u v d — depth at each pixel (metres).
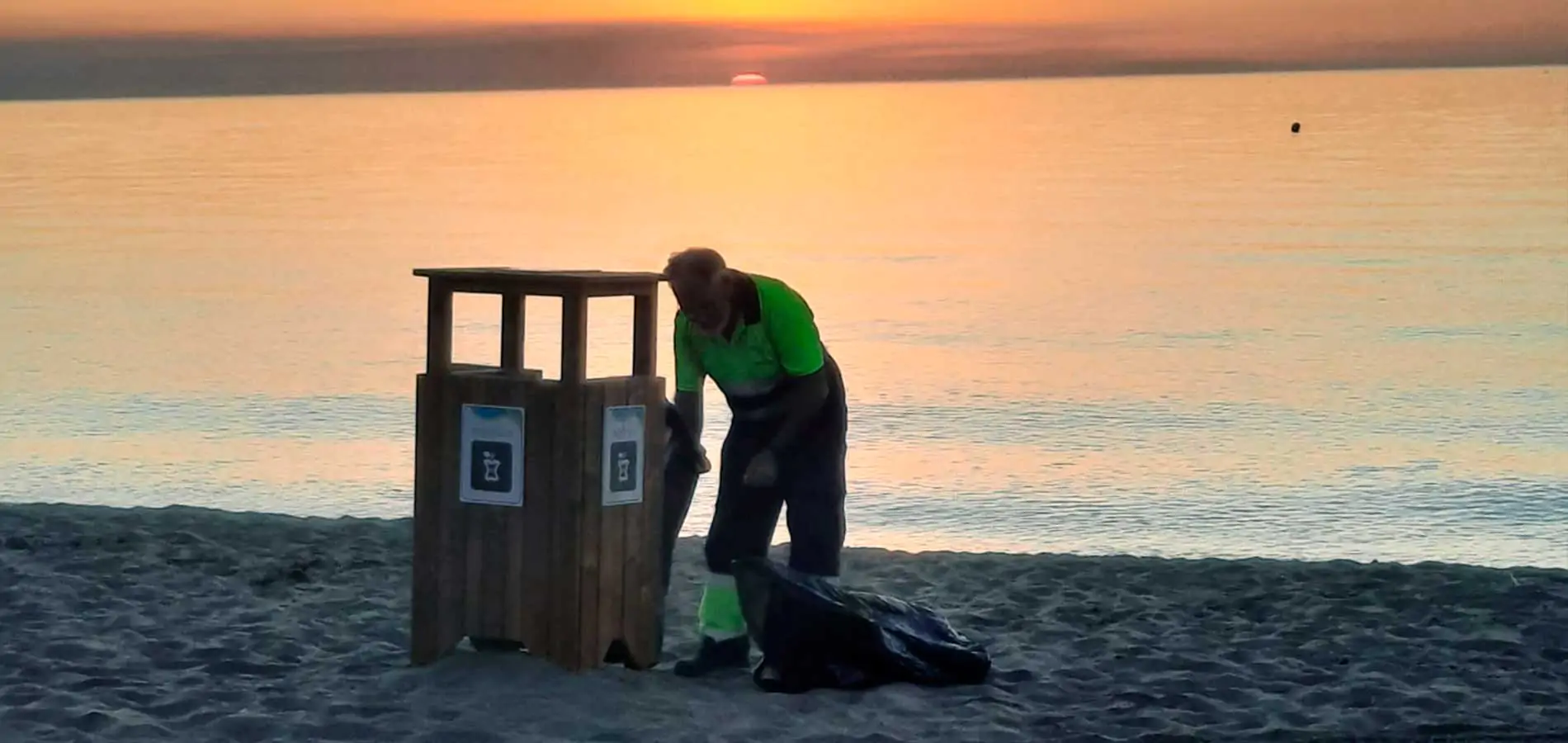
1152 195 80.69
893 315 38.78
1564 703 6.19
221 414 24.33
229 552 9.19
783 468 6.46
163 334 35.16
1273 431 23.55
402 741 5.54
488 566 6.33
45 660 6.61
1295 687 6.43
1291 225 62.59
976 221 68.88
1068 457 21.25
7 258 54.19
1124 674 6.67
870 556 9.61
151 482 18.84
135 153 135.25
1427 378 28.72
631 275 6.25
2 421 23.58
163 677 6.41
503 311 6.50
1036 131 180.88
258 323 37.53
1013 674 6.60
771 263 52.28
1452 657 6.93
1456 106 190.38
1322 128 149.75
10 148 143.62
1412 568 8.99
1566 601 8.02
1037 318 38.34
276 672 6.50
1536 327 35.06
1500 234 56.09
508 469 6.23
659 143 170.38
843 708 5.98
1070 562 9.34
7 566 8.62
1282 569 9.01
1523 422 24.08
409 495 17.95
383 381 28.08
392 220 72.62
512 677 6.18
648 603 6.48
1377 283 43.72
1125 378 29.06
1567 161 95.88
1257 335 34.75
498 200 85.75
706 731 5.67
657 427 6.41
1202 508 17.88
